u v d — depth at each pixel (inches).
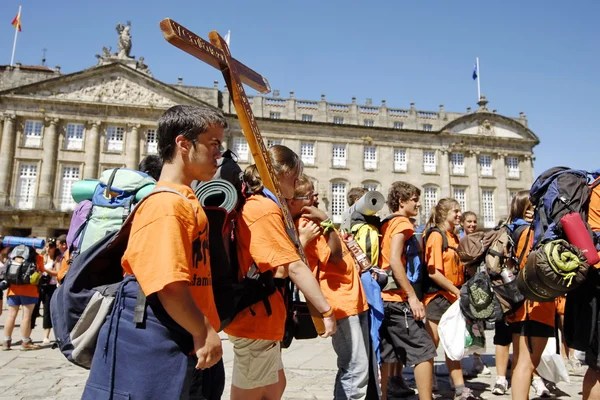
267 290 112.0
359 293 145.6
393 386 224.8
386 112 1777.8
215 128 92.2
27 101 1478.8
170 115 91.9
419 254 195.5
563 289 124.2
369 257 174.2
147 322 81.3
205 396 101.6
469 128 1760.6
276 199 117.8
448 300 218.7
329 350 349.7
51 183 1459.2
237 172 111.7
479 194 1736.0
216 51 99.9
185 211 82.1
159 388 77.9
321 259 140.9
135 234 80.2
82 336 86.7
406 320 171.6
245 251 109.9
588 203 135.1
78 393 215.9
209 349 77.5
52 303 93.5
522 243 185.6
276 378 118.4
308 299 107.3
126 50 1592.0
